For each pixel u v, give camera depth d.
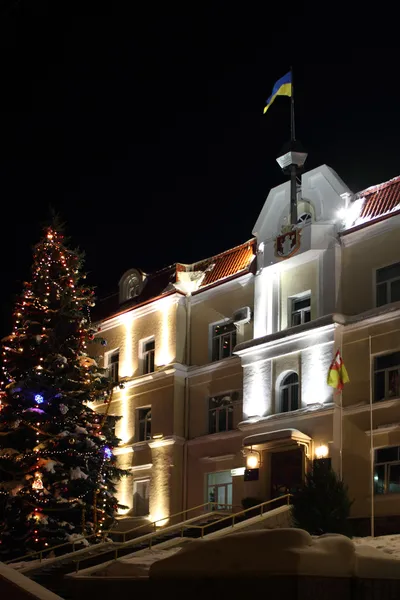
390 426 27.81
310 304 31.98
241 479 33.06
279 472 31.31
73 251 36.94
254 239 37.38
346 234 31.19
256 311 33.97
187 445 36.84
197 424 36.78
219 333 37.19
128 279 43.47
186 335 38.50
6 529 31.38
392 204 30.34
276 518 26.38
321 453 29.53
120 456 39.56
